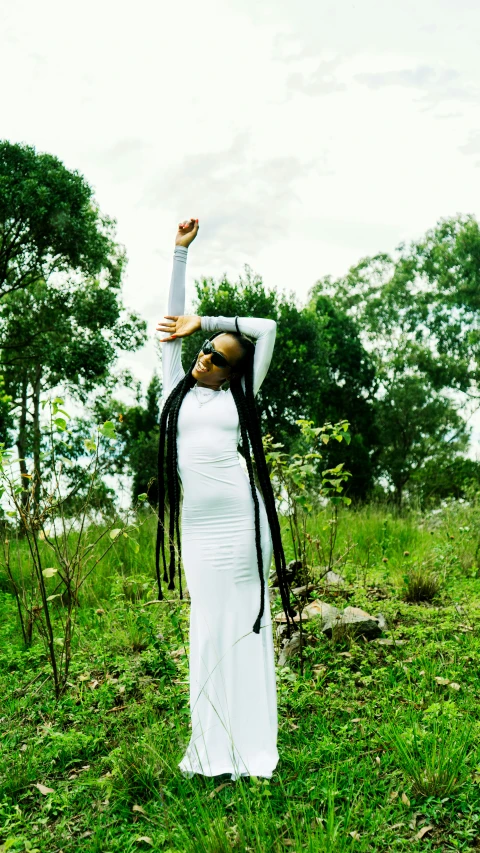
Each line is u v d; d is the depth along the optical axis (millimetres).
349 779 3307
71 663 5016
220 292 21938
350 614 5426
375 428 32688
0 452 4574
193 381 3682
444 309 39281
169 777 3426
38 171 19219
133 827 3115
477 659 4773
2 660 5234
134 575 6445
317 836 2801
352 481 25344
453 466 23016
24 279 21953
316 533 8109
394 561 7773
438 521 10352
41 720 4270
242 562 3469
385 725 3740
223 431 3514
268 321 3713
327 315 31078
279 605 5727
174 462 3633
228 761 3373
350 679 4504
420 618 5801
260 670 3467
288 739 3799
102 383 26188
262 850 2697
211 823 2896
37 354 22312
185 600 5113
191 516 3516
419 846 2865
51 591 6516
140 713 4082
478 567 7797
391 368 36094
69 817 3240
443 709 3793
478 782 3240
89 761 3729
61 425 4480
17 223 19828
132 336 23188
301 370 22250
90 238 21094
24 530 4770
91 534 7785
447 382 35656
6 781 3502
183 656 5066
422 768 3332
